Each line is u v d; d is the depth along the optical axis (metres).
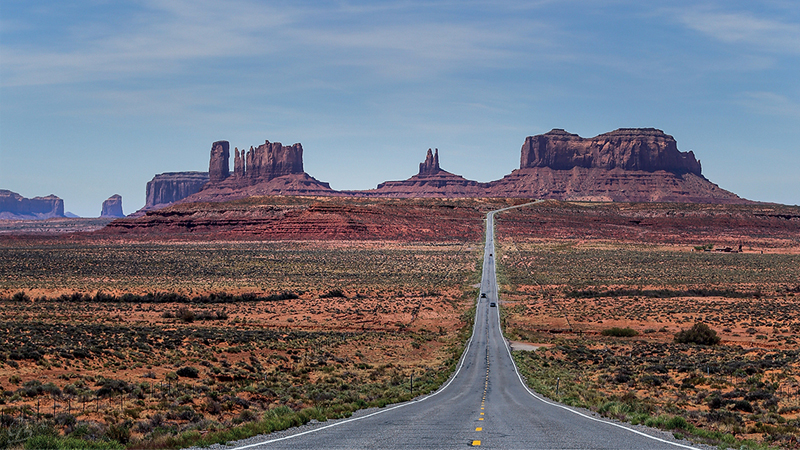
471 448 16.08
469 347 64.44
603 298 106.00
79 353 41.34
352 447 16.28
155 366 41.75
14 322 64.94
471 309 95.69
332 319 84.94
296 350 55.81
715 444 17.73
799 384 38.12
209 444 17.39
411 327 82.56
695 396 35.78
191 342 54.78
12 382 31.41
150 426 23.52
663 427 21.00
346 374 45.25
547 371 49.25
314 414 23.66
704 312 89.44
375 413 24.83
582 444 16.78
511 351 61.56
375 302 101.38
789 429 23.52
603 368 51.75
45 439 16.84
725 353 58.53
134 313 84.25
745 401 30.92
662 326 80.06
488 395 33.53
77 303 92.94
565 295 108.88
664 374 46.22
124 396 30.09
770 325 77.19
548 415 23.80
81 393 29.95
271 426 20.02
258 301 100.06
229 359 48.19
